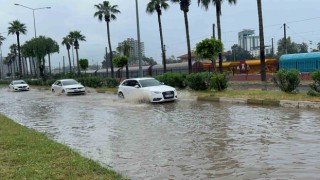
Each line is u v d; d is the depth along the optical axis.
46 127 13.30
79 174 6.07
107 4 54.56
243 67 46.03
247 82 32.19
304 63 33.56
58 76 64.00
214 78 22.86
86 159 7.21
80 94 32.69
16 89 46.53
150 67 55.53
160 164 7.25
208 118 13.39
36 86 56.84
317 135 9.23
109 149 8.88
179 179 6.22
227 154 7.77
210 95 21.19
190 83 24.69
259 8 29.98
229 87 26.88
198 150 8.29
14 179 5.86
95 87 39.53
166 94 20.23
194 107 17.44
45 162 6.96
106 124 13.21
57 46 70.00
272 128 10.55
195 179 6.18
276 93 18.78
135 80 22.14
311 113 13.26
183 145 8.90
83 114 16.89
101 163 7.19
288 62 35.06
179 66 50.38
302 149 7.84
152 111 16.64
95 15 54.72
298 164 6.72
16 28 76.88
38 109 20.80
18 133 10.64
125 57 46.97
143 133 10.88
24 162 7.02
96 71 71.06
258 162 7.00
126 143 9.51
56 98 29.58
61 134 11.52
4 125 12.65
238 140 9.12
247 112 14.51
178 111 16.16
